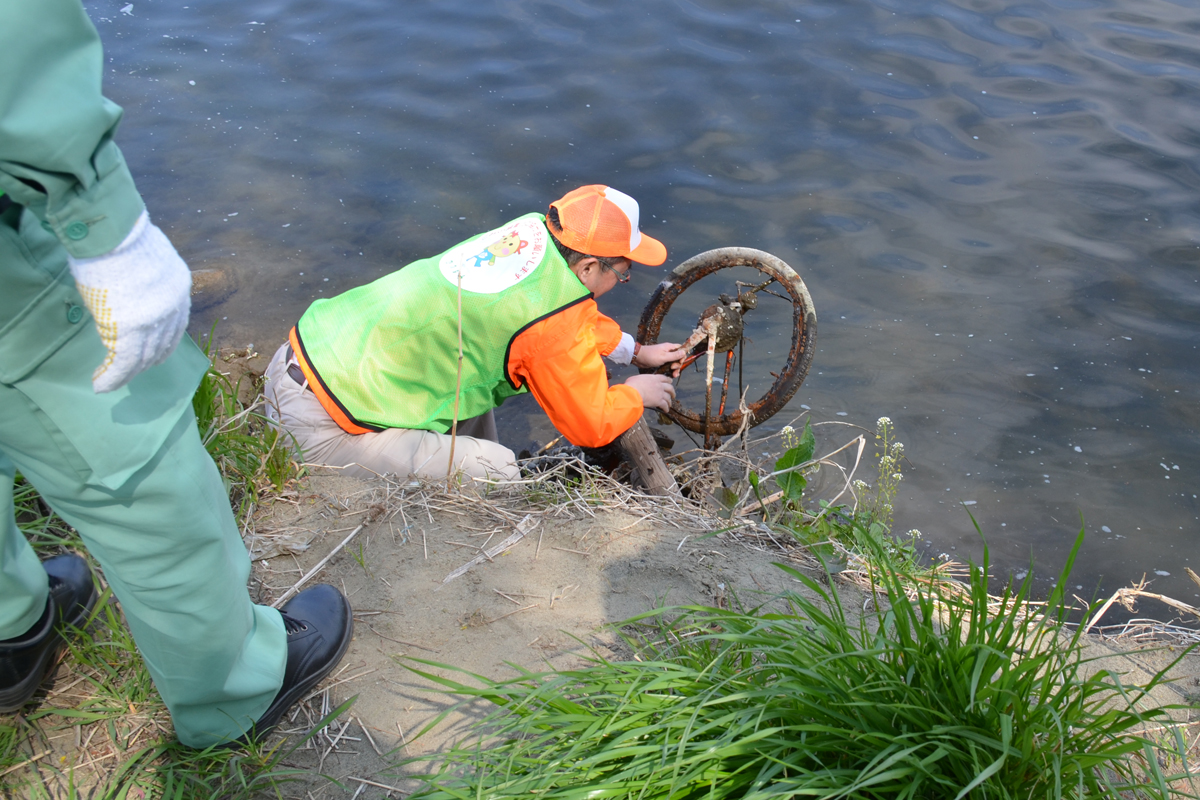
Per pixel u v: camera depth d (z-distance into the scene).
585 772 1.77
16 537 1.87
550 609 2.50
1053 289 5.04
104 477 1.50
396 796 1.96
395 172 5.89
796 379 3.92
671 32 7.29
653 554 2.74
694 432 4.10
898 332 4.81
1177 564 3.71
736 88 6.62
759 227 5.43
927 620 1.92
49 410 1.45
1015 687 1.78
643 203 5.60
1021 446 4.23
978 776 1.53
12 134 1.18
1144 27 7.39
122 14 7.73
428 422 3.21
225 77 6.86
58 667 2.18
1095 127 6.23
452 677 2.26
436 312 3.09
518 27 7.43
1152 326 4.82
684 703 1.84
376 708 2.17
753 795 1.60
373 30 7.47
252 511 2.83
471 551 2.71
